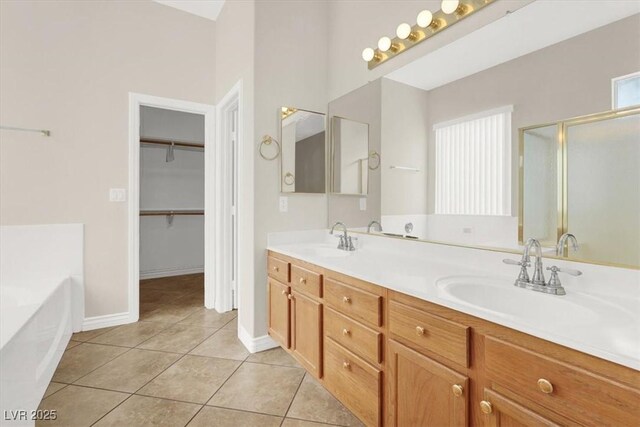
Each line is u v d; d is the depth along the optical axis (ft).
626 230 3.51
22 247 8.00
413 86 6.22
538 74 4.34
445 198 5.56
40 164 8.18
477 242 5.05
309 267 6.06
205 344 7.98
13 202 7.91
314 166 8.40
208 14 10.32
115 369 6.73
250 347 7.62
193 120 15.46
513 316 2.93
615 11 3.67
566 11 4.09
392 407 4.18
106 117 8.96
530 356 2.71
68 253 8.48
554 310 3.51
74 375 6.47
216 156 10.48
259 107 7.57
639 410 2.10
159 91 9.70
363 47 7.50
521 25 4.55
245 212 8.05
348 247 7.13
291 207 8.07
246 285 7.99
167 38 9.85
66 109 8.45
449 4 5.24
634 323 2.78
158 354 7.42
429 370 3.64
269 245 7.72
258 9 7.56
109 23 9.02
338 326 5.24
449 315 3.44
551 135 4.17
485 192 4.93
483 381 3.12
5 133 7.81
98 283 8.88
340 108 8.23
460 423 3.28
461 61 5.35
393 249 6.64
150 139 13.82
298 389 6.09
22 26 7.97
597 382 2.30
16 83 7.91
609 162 3.66
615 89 3.63
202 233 15.96
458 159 5.35
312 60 8.45
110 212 9.02
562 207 4.05
